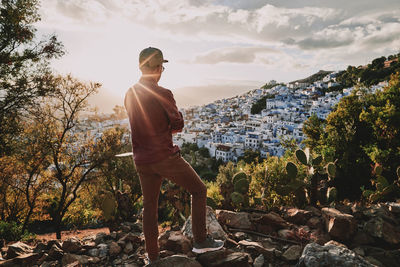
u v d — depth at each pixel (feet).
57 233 41.24
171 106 6.06
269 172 18.99
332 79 559.79
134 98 6.31
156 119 6.06
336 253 7.32
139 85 6.32
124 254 10.96
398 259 9.05
